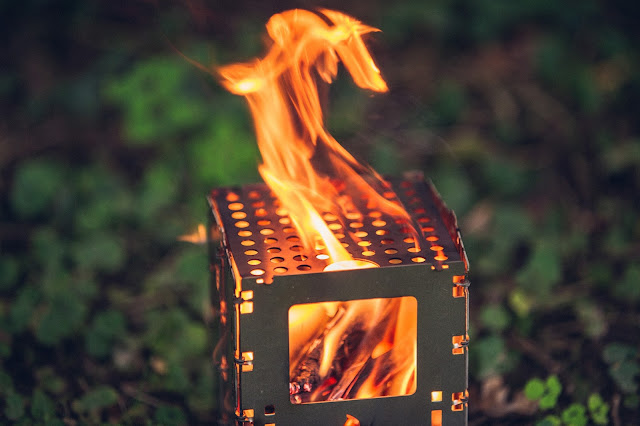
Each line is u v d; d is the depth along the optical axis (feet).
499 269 13.39
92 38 18.69
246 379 7.79
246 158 14.84
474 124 17.01
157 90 15.28
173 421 10.16
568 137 16.60
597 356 11.42
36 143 16.74
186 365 11.40
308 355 8.39
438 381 8.09
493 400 10.87
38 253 13.44
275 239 8.34
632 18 19.03
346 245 8.17
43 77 18.17
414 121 16.92
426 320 7.92
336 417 8.01
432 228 8.52
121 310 12.55
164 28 18.29
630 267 12.87
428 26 18.99
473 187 15.37
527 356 11.49
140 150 16.34
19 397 10.34
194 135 15.53
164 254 13.82
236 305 7.64
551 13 18.93
